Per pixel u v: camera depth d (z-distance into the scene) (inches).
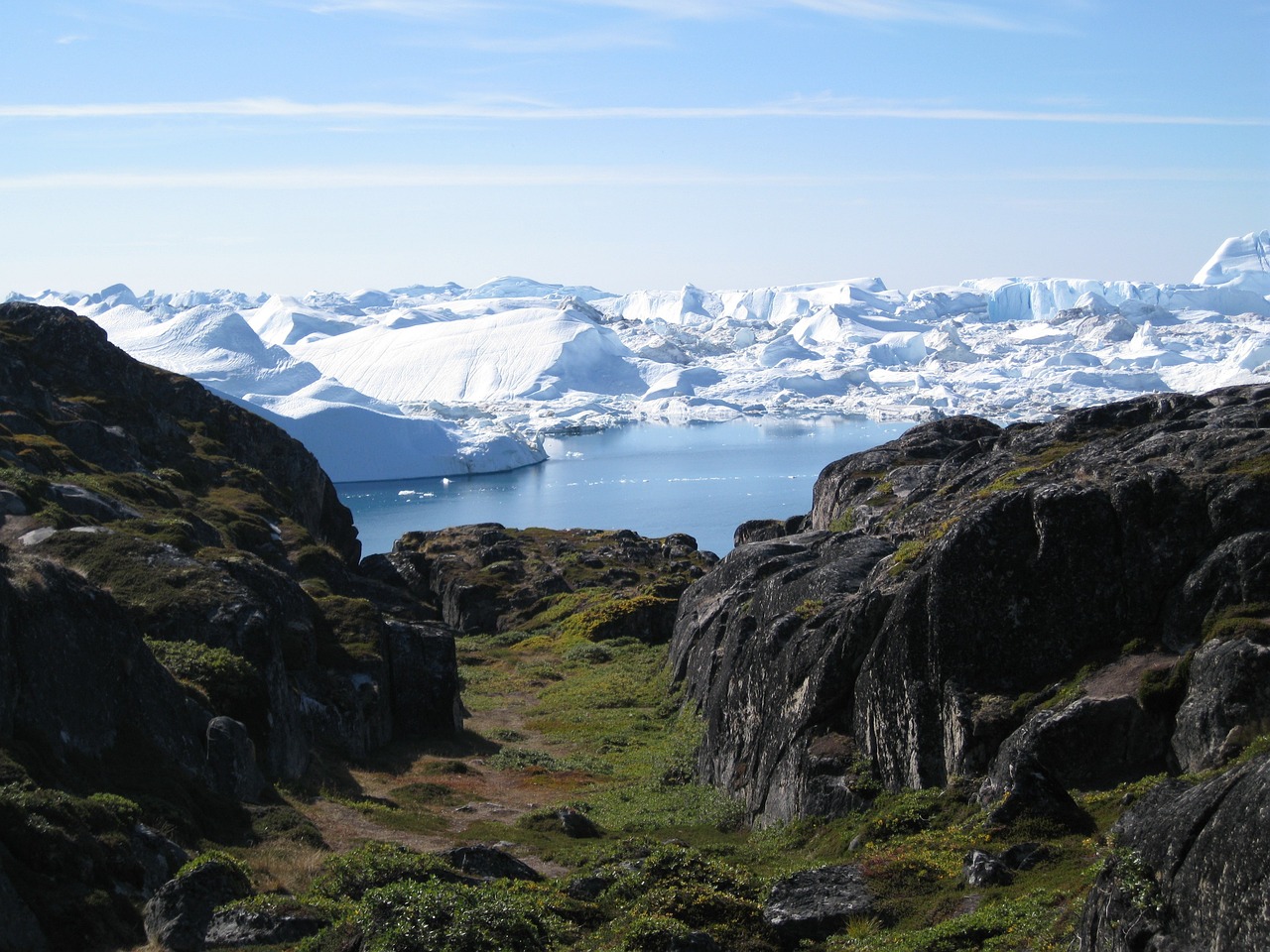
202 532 2340.1
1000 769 1067.3
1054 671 1193.4
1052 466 1604.3
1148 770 1049.5
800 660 1395.2
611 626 2898.6
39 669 1071.0
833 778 1245.7
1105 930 604.1
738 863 1145.4
